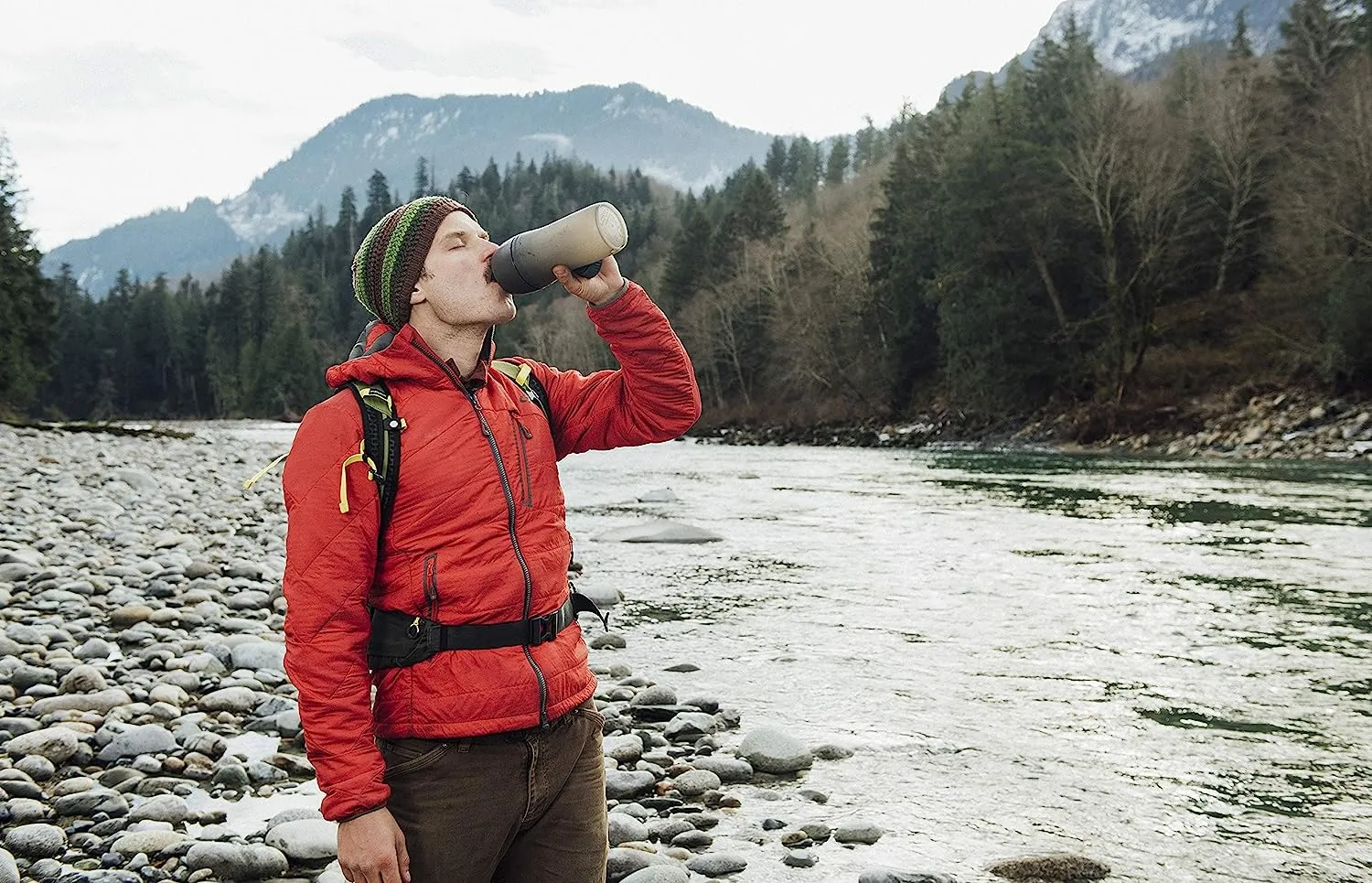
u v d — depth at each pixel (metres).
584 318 79.69
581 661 2.17
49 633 6.38
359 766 1.93
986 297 41.12
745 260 67.69
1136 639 7.04
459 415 2.07
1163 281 40.72
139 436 31.28
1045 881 3.42
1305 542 11.55
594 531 12.98
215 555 10.03
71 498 13.61
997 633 7.24
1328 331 31.75
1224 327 40.56
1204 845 3.73
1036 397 41.38
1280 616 7.75
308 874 3.48
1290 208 37.22
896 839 3.79
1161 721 5.24
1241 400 33.50
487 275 2.11
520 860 2.16
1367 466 23.89
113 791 3.98
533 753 2.04
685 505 16.27
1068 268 42.91
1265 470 22.83
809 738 5.01
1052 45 52.09
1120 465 25.69
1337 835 3.83
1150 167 40.06
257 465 23.55
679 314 74.00
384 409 2.03
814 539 12.17
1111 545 11.45
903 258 50.38
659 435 2.38
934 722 5.24
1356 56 46.88
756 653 6.70
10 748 4.37
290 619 1.96
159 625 7.02
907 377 50.25
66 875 3.31
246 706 5.29
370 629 2.05
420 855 2.01
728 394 66.50
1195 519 13.84
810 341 55.94
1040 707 5.48
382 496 2.00
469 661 2.00
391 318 2.14
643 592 8.86
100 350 130.12
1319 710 5.42
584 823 2.15
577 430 2.38
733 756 4.67
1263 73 52.69
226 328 132.62
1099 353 39.38
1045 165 41.56
